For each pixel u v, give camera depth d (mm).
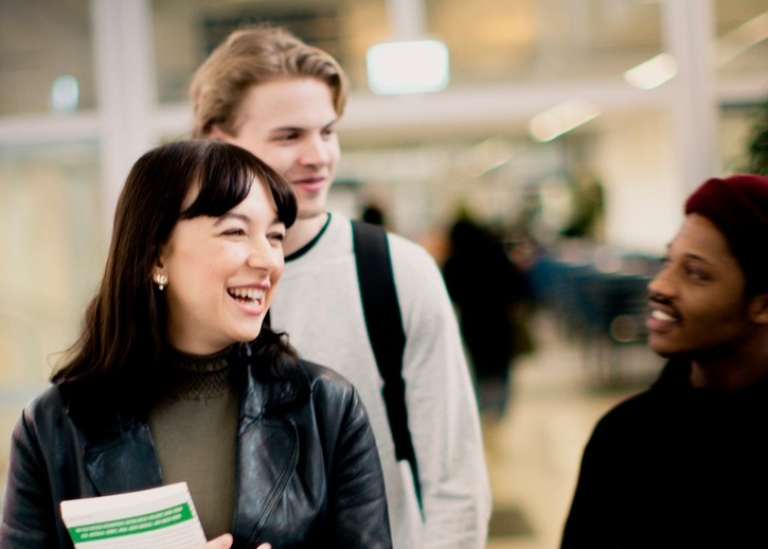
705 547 1148
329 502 1218
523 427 6117
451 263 5773
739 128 4004
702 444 1179
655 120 9930
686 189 4023
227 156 1155
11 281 4195
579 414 6438
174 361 1218
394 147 14133
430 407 1477
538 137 14352
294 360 1262
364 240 1531
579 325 9023
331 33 4016
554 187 15156
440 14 4035
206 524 1142
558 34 4059
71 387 1189
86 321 1232
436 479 1465
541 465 5109
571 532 1335
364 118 4047
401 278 1502
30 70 4074
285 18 4027
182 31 4051
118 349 1169
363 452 1242
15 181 4160
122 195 1181
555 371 8328
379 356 1490
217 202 1111
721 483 1151
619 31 4035
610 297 7906
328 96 1512
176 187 1126
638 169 10945
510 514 4211
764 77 3967
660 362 7895
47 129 4070
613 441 1296
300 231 1526
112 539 1018
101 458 1152
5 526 1166
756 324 1157
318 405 1234
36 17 4055
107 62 4027
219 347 1209
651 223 10312
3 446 4188
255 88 1468
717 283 1152
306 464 1193
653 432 1244
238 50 1510
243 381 1217
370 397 1493
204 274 1126
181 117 4051
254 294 1154
